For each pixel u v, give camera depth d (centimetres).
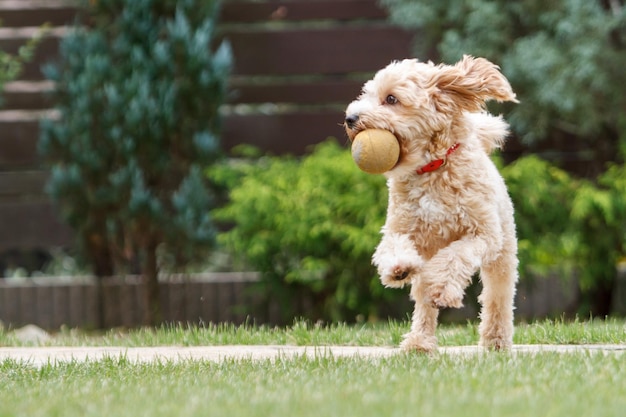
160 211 1214
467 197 578
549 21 1224
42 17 1375
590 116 1212
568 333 736
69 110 1262
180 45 1238
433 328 616
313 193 1216
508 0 1273
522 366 517
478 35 1261
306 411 395
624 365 523
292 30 1383
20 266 1500
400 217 590
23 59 1322
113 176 1216
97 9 1275
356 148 573
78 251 1293
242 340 791
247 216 1230
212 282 1333
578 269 1266
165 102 1229
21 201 1387
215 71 1256
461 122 593
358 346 752
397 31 1373
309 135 1382
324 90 1377
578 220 1241
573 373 496
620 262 1319
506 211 629
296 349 723
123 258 1266
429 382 471
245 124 1386
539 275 1311
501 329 652
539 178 1227
